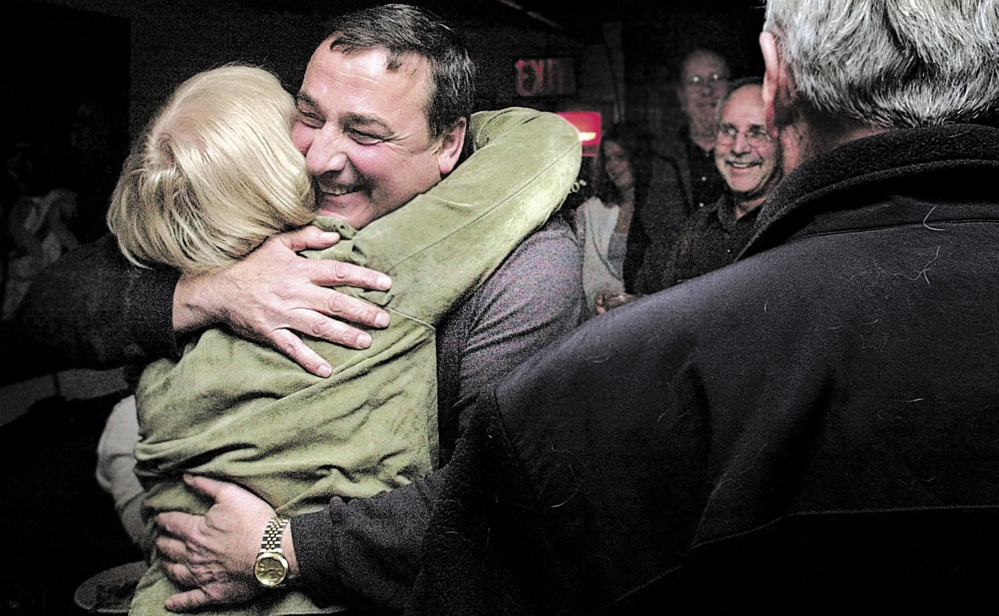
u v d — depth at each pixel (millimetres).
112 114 904
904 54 507
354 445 792
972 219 496
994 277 475
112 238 844
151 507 842
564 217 914
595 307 1062
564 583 515
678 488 493
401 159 838
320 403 786
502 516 535
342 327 788
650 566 500
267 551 764
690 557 472
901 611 473
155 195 810
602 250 1102
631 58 1461
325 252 810
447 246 806
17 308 853
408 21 826
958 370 462
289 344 787
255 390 784
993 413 457
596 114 1192
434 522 556
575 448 502
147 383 833
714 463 479
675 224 1124
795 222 527
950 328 468
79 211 933
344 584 759
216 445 785
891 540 465
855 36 510
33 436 1007
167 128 812
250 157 804
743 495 460
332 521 762
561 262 842
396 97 817
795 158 599
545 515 508
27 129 888
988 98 506
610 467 499
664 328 498
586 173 1125
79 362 857
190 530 806
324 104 820
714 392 481
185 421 808
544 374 512
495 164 839
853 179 500
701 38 1475
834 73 522
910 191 500
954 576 464
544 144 861
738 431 475
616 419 497
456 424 827
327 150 823
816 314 478
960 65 496
